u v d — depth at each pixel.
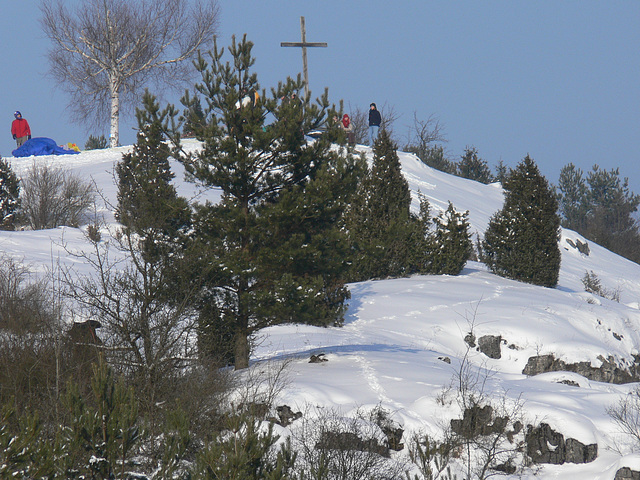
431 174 184.88
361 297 77.88
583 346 66.69
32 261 71.12
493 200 184.75
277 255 48.66
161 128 51.19
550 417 42.84
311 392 43.25
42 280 58.31
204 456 24.03
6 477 21.45
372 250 53.44
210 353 45.81
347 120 139.75
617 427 43.53
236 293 51.53
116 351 40.47
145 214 47.53
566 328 70.62
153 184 50.25
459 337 68.06
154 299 42.59
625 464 37.72
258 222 49.38
